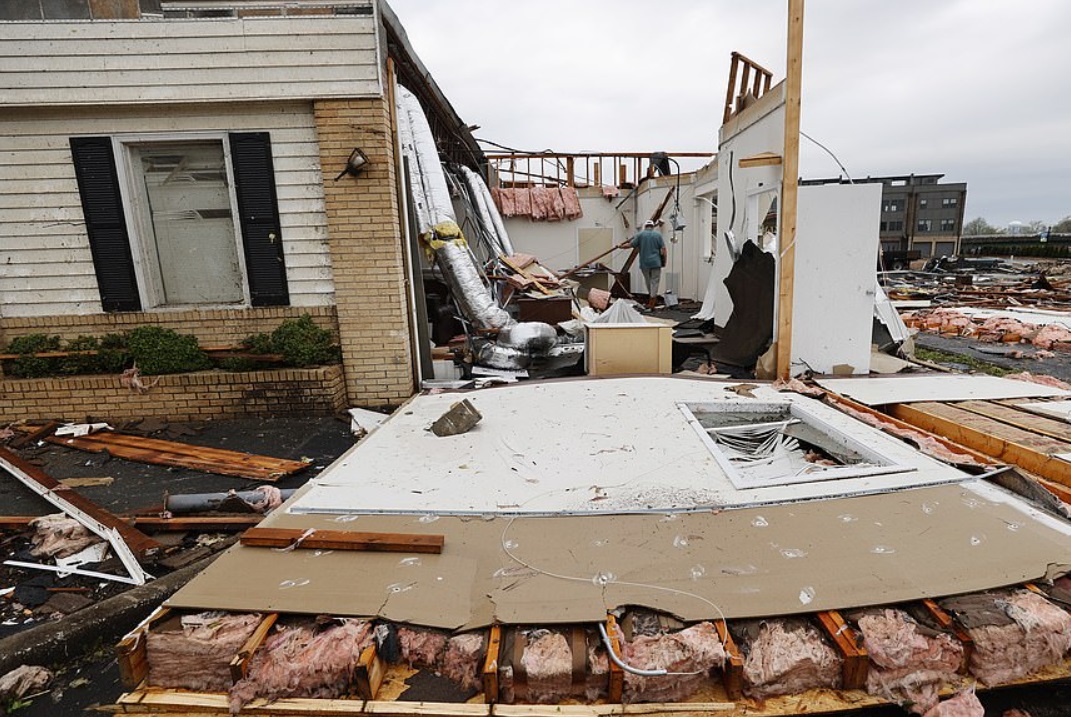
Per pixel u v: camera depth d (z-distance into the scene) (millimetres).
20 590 2453
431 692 1560
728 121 7199
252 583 1827
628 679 1500
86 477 3609
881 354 5887
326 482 2686
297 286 5039
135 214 4891
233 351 4969
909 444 3051
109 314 4938
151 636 1623
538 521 2238
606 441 3219
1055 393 4125
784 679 1542
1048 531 2059
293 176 4848
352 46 4551
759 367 5066
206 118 4715
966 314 9211
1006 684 1574
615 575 1841
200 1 4438
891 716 1576
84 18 4402
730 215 7180
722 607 1672
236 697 1540
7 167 4672
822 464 3117
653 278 10922
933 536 2033
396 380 5105
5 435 4398
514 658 1522
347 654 1556
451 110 9031
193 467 3713
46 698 1941
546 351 5996
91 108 4613
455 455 3051
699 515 2254
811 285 4855
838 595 1704
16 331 4922
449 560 1952
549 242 13539
